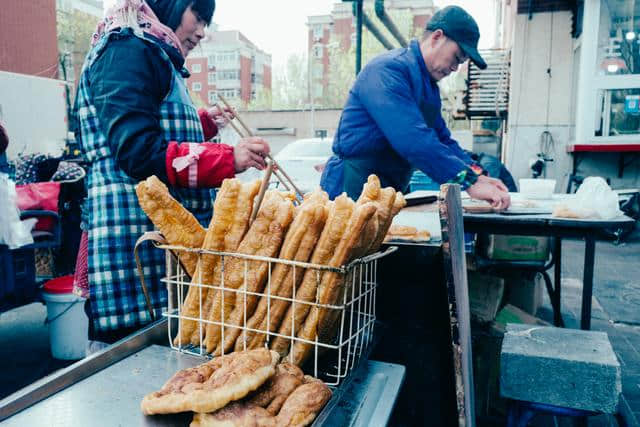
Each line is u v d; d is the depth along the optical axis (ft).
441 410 5.07
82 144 5.18
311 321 3.09
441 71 8.39
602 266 21.85
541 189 11.29
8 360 12.12
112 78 4.59
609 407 6.15
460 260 4.42
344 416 2.83
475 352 8.81
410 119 7.71
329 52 214.07
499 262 11.39
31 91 26.14
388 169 8.71
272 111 128.57
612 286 18.51
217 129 6.56
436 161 7.76
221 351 3.30
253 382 2.58
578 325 14.08
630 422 6.23
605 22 26.66
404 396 5.20
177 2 5.17
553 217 8.23
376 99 7.82
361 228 2.91
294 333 3.17
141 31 4.79
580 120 27.89
